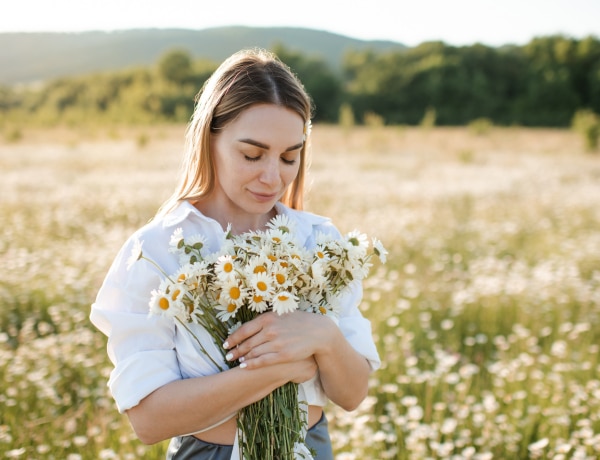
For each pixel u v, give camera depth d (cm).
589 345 478
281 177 161
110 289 158
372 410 370
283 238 155
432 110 7000
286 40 17250
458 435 341
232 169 158
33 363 388
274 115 154
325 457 170
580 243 834
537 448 303
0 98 8294
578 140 3366
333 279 162
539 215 1072
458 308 552
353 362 163
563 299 572
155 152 2389
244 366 145
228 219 172
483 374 429
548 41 7650
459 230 937
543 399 367
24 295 530
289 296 144
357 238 162
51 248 715
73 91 8400
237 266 147
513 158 2280
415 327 507
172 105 6506
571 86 7056
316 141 3133
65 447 298
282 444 150
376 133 2914
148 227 163
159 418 148
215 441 158
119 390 151
